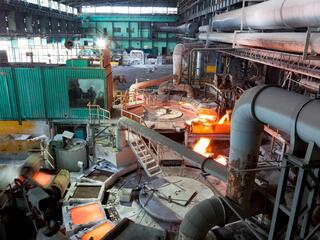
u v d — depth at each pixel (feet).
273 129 56.44
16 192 45.44
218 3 123.75
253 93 26.73
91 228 43.75
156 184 54.44
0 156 63.67
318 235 27.50
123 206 51.11
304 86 58.75
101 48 74.02
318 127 20.53
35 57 148.66
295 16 47.26
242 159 29.63
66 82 71.15
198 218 30.55
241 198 30.96
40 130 73.92
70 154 61.57
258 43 66.23
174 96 96.73
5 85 70.38
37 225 38.27
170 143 48.29
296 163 23.17
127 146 63.46
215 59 140.26
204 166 39.47
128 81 153.38
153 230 37.09
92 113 73.31
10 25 130.52
